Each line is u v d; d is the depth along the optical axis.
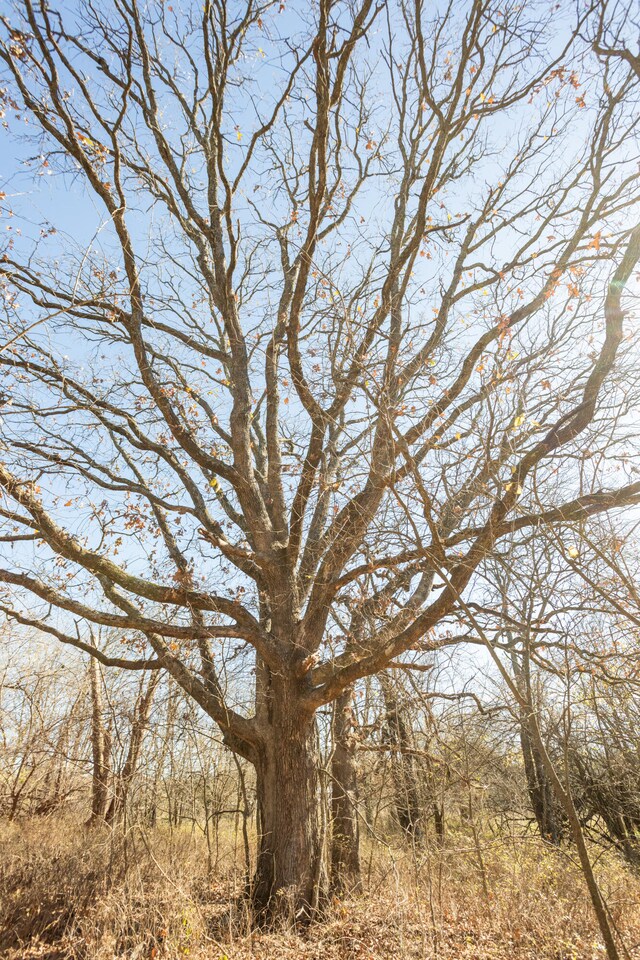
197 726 11.07
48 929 7.89
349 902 9.56
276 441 11.53
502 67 9.48
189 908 8.12
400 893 8.48
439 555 7.05
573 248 8.70
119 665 9.95
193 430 11.50
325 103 8.37
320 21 7.98
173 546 11.30
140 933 7.28
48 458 10.58
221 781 14.30
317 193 8.71
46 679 17.98
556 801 13.10
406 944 7.39
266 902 8.66
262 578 10.72
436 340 9.53
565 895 8.88
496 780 13.81
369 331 8.89
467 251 10.98
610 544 6.20
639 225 6.45
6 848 11.05
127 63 9.98
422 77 8.38
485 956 7.04
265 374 11.73
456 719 11.29
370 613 10.34
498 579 7.14
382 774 12.01
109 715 11.33
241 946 7.59
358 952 7.40
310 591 9.74
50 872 9.40
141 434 11.83
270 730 9.71
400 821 11.43
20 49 9.12
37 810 15.80
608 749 11.16
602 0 7.04
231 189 10.57
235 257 10.99
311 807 9.24
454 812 12.45
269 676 10.30
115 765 10.09
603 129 8.06
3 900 8.18
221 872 11.86
